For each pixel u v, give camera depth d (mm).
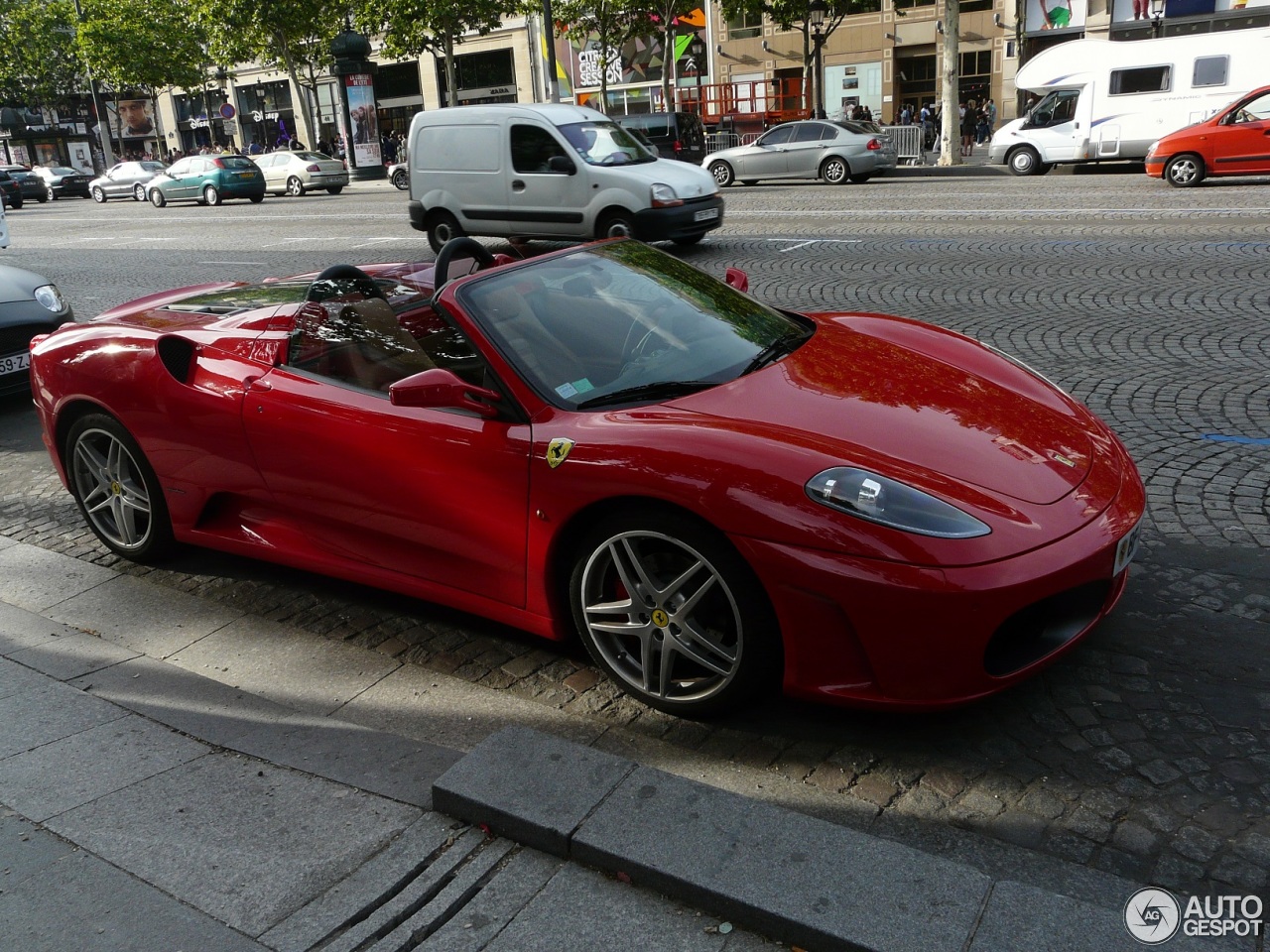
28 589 4090
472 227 13539
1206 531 3836
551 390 3020
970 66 36688
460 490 3055
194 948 2057
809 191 20016
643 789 2365
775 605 2525
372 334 3475
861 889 2023
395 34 34312
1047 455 2797
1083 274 9391
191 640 3582
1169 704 2766
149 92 57531
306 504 3529
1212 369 6086
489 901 2158
